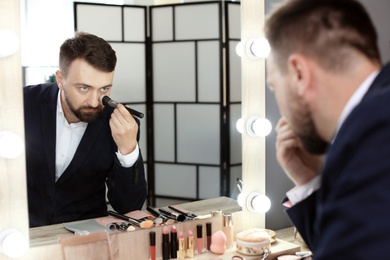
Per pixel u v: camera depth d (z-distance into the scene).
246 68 1.44
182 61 1.35
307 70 0.63
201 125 1.39
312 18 0.63
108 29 1.23
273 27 0.67
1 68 1.08
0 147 1.07
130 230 1.28
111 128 1.26
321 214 0.59
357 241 0.52
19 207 1.13
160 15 1.30
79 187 1.22
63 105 1.18
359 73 0.61
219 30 1.39
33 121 1.14
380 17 1.79
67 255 1.17
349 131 0.56
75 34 1.18
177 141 1.36
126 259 1.28
